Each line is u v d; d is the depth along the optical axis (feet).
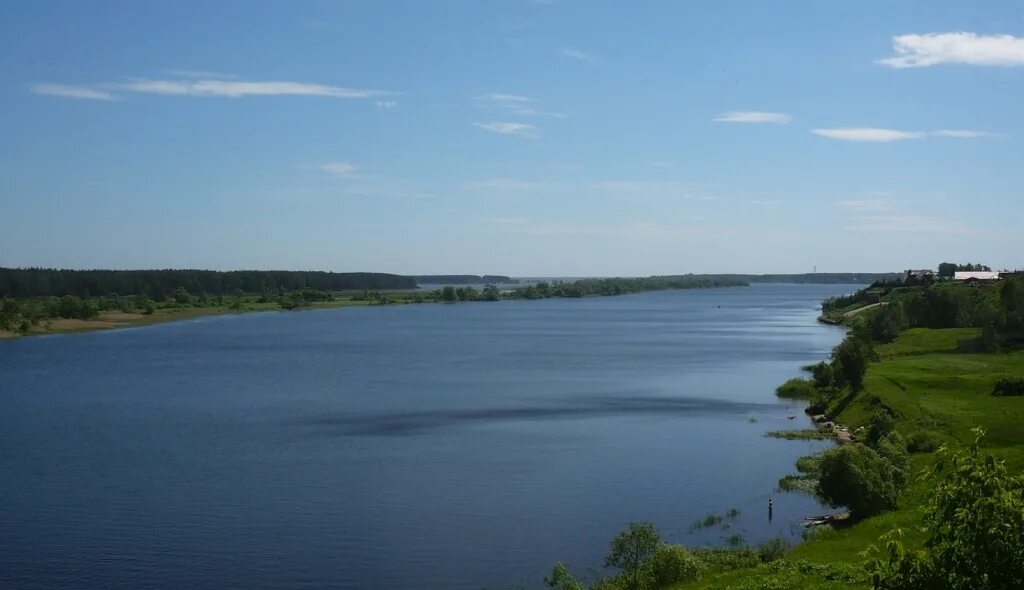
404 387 417.90
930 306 552.41
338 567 165.68
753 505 202.49
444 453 263.49
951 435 234.58
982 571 61.62
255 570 164.25
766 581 130.11
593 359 547.49
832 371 377.91
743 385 418.92
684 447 270.87
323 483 226.99
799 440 280.51
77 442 282.36
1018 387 295.07
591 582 154.20
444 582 157.69
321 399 378.94
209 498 213.05
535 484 225.15
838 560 141.08
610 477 231.91
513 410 346.74
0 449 271.28
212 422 320.29
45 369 493.77
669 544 163.12
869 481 174.91
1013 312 483.92
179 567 165.99
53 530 188.34
